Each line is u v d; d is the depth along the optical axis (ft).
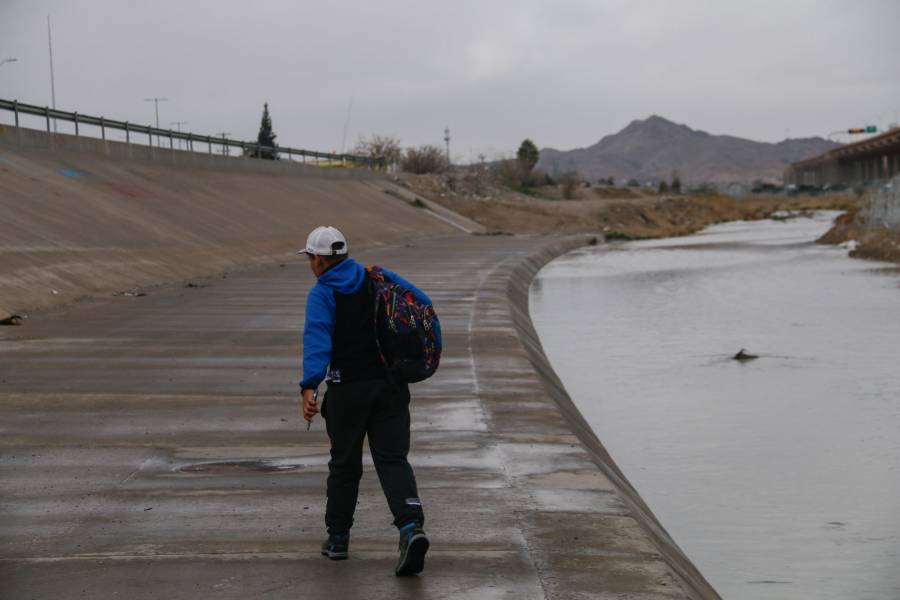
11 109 109.09
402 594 17.61
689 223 316.19
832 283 108.06
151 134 142.72
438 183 272.31
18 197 85.97
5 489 24.43
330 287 17.89
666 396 51.90
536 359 50.70
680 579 19.63
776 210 409.90
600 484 24.99
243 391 36.63
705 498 34.19
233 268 95.61
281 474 25.73
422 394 36.68
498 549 20.08
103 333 51.24
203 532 21.15
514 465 26.86
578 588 17.98
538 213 258.37
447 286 82.64
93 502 23.35
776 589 25.66
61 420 31.96
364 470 25.93
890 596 24.90
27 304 59.72
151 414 32.83
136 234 92.12
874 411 47.14
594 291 106.52
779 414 47.14
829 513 32.17
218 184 144.97
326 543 19.35
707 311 87.25
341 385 17.94
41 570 18.94
